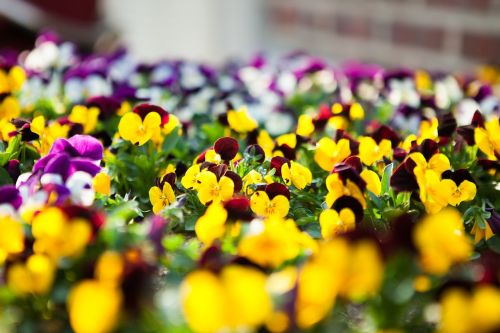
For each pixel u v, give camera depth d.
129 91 1.38
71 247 0.88
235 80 1.57
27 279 0.87
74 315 0.83
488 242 1.02
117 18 3.14
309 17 3.19
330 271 0.84
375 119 1.42
